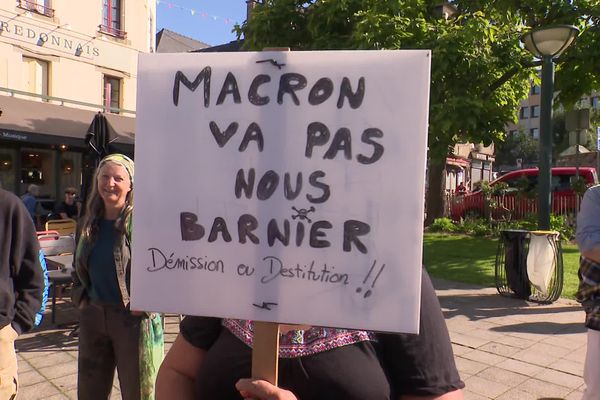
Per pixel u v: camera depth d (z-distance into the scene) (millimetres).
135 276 1374
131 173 2715
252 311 1300
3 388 2250
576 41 10055
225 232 1339
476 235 13609
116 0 15906
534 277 6469
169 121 1386
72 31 14508
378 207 1250
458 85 9312
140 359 2525
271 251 1309
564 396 3779
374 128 1262
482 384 3990
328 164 1288
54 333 5176
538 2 10406
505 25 10781
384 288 1231
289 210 1307
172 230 1368
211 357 1451
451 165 30500
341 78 1290
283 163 1317
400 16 9281
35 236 2438
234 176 1345
